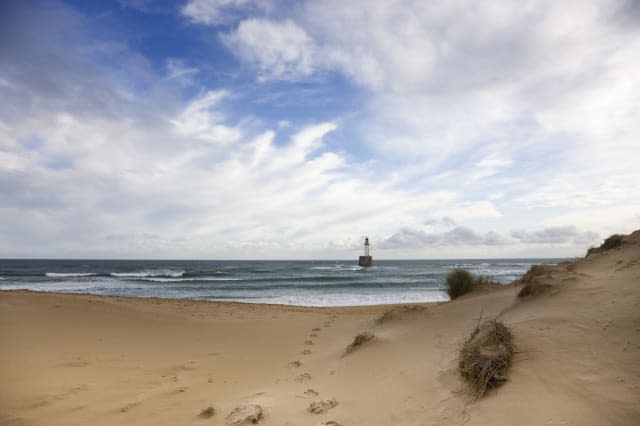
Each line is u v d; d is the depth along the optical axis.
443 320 5.68
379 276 43.59
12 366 4.92
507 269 57.09
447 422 2.79
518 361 3.18
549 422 2.39
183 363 5.72
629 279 4.14
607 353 2.91
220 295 24.47
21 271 54.25
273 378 5.03
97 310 8.95
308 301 21.28
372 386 3.98
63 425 3.33
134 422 3.42
